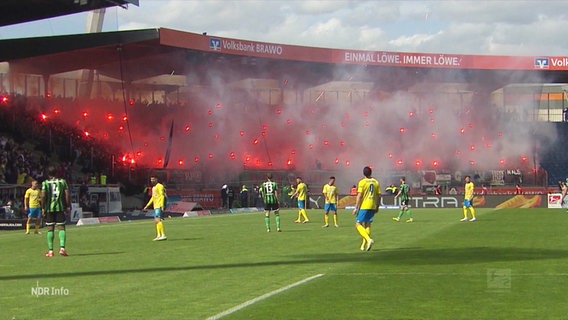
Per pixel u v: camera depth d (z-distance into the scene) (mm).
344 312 9703
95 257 17672
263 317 9430
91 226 34000
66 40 42750
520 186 62031
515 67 62781
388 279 12812
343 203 57438
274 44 56875
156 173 54000
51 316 9781
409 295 11023
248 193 57250
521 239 21766
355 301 10539
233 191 57500
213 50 52531
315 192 60625
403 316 9383
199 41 51438
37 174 43969
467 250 18156
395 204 56438
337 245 20469
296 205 57188
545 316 9320
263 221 36375
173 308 10234
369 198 18781
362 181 18859
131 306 10453
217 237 24422
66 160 50812
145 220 41938
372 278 12969
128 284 12664
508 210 48750
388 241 21578
